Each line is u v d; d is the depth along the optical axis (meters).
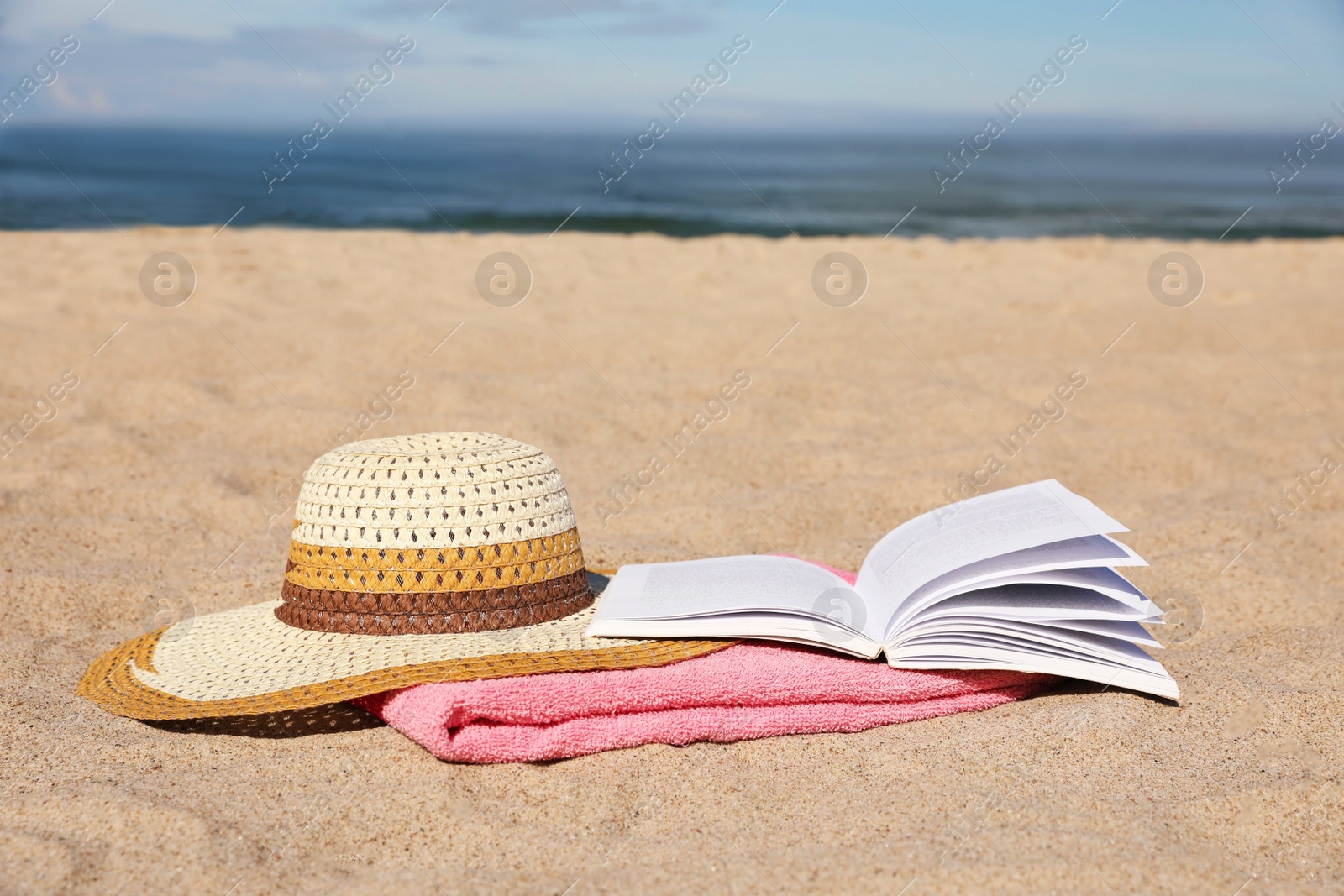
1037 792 1.23
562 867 1.18
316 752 1.28
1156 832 1.19
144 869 1.17
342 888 1.16
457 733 1.27
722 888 1.16
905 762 1.27
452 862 1.18
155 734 1.31
